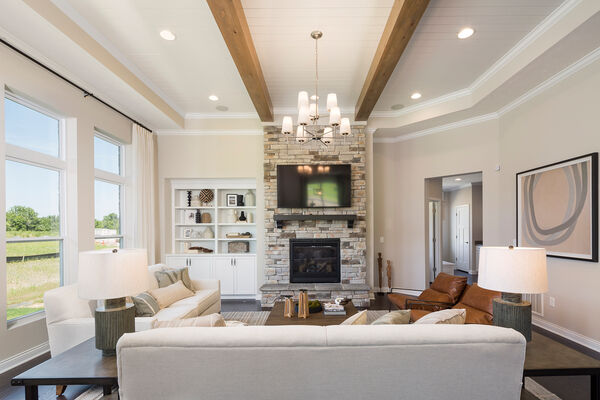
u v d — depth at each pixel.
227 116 5.44
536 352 1.75
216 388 1.30
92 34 2.99
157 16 2.79
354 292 4.88
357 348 1.30
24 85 2.90
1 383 2.49
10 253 2.91
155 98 4.37
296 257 5.17
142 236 4.75
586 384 2.42
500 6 2.65
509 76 3.49
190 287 3.95
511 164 4.29
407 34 2.75
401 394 1.32
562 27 2.72
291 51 3.39
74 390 2.41
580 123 3.18
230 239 5.66
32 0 2.37
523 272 1.71
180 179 5.66
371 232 5.35
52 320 2.41
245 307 4.89
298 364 1.30
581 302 3.19
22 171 3.05
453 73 3.89
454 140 5.09
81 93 3.65
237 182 5.74
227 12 2.44
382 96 4.61
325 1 2.60
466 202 8.48
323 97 4.69
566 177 3.34
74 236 3.53
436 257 6.93
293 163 5.16
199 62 3.64
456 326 1.36
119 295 1.69
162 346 1.28
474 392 1.32
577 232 3.20
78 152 3.58
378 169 5.91
